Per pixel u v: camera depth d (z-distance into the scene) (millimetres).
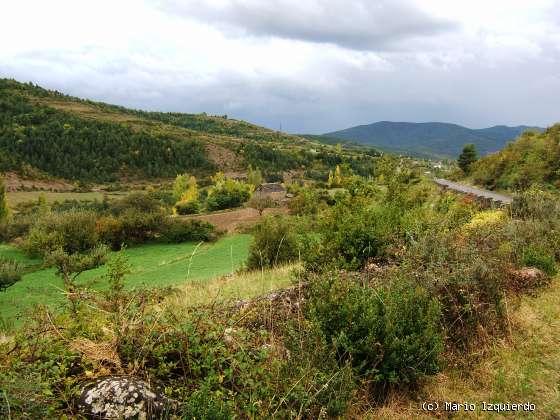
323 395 3508
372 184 11703
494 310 5660
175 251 42000
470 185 51875
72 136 159500
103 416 2814
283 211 53031
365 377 4137
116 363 3291
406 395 4258
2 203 58812
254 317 5094
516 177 41312
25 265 34156
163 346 3590
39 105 184750
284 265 14344
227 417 2865
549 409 4051
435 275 5691
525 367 4828
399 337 4340
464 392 4383
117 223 44219
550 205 12477
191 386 3314
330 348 4184
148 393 3008
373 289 4930
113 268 6406
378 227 8398
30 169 131750
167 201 96500
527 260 8164
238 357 3539
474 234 8625
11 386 2590
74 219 40875
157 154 164250
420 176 17391
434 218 8891
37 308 3916
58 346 3332
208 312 4234
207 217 55938
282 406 3320
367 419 3797
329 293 4766
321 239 9008
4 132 147250
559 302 6836
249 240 42406
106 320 3916
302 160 176500
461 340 5219
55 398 2797
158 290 5891
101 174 145625
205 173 159875
